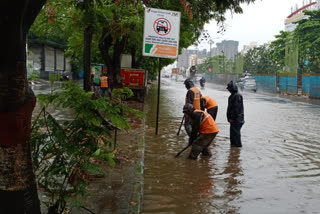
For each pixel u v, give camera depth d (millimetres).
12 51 2527
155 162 6461
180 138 8750
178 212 4211
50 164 3559
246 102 22250
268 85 38219
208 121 6727
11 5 2389
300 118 13992
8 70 2549
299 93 31672
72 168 3439
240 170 6121
